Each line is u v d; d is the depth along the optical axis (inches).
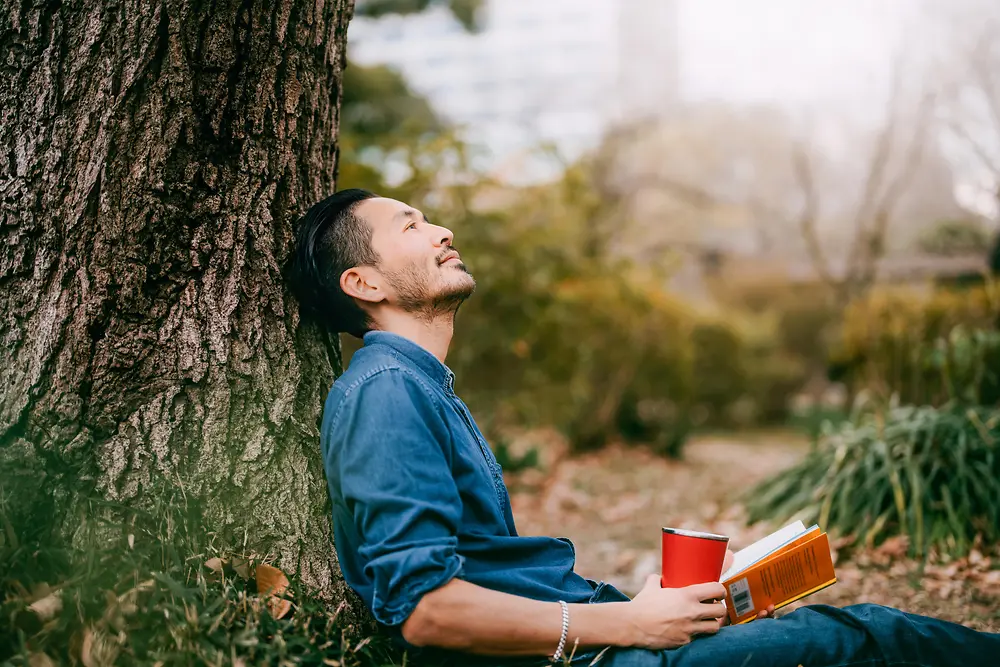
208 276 68.5
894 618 59.8
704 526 161.3
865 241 325.7
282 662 52.6
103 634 52.6
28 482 61.2
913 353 183.2
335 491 60.0
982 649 59.6
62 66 65.9
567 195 253.0
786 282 521.3
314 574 68.3
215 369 68.0
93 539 60.5
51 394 63.9
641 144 436.1
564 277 244.7
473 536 59.2
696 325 367.6
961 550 118.9
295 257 71.2
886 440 141.6
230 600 58.1
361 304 68.3
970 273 293.7
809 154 384.2
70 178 65.4
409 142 186.1
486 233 199.2
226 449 67.7
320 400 73.4
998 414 141.9
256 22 70.3
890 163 338.6
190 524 64.1
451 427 60.8
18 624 52.1
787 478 159.0
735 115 444.1
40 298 65.2
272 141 72.1
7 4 66.0
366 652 58.6
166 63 66.4
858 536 128.7
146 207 66.1
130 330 65.9
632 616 56.4
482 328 211.9
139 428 65.3
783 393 482.0
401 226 67.8
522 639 54.2
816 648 58.1
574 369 273.3
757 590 62.7
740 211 457.4
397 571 51.6
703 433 424.5
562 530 161.3
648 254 391.2
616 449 296.0
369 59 526.6
